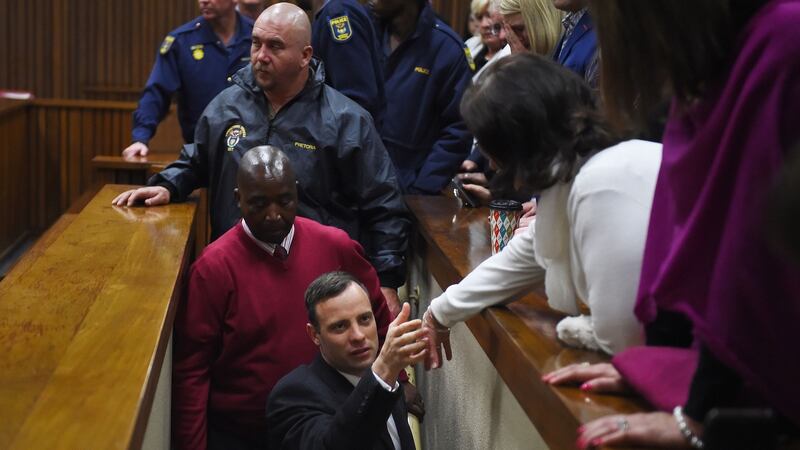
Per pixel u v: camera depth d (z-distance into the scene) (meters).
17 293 2.32
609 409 1.60
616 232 1.72
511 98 1.82
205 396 2.79
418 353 2.28
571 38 2.89
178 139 5.81
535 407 1.83
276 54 3.30
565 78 1.84
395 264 3.43
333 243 2.95
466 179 3.81
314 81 3.41
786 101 1.33
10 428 1.55
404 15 3.96
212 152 3.41
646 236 1.65
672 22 1.42
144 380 1.77
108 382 1.76
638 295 1.62
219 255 2.80
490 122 1.83
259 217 2.75
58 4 9.04
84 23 9.07
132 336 2.02
